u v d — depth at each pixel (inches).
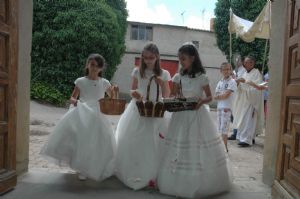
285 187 142.5
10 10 151.5
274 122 176.9
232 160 251.8
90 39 570.3
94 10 577.3
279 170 153.0
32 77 577.3
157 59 171.6
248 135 312.7
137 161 164.4
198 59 163.2
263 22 370.6
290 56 149.6
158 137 168.1
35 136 311.6
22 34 172.1
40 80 575.5
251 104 312.3
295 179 134.1
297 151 137.2
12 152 157.6
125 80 906.7
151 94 172.1
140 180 162.2
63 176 181.2
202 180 153.3
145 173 162.6
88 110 168.9
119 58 658.8
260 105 316.8
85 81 176.6
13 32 154.6
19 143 175.5
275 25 176.4
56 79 576.7
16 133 167.9
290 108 146.3
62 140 165.3
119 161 169.0
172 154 157.2
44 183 168.7
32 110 489.1
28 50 179.9
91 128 165.6
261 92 317.1
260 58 698.8
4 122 150.4
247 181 190.7
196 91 163.0
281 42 169.9
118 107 161.2
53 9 563.2
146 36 920.9
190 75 163.0
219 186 159.9
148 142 165.5
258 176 204.2
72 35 560.1
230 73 271.9
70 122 166.4
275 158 174.6
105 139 167.2
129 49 908.0
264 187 178.7
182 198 154.5
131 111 173.5
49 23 565.3
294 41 142.6
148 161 163.6
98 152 165.3
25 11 173.9
